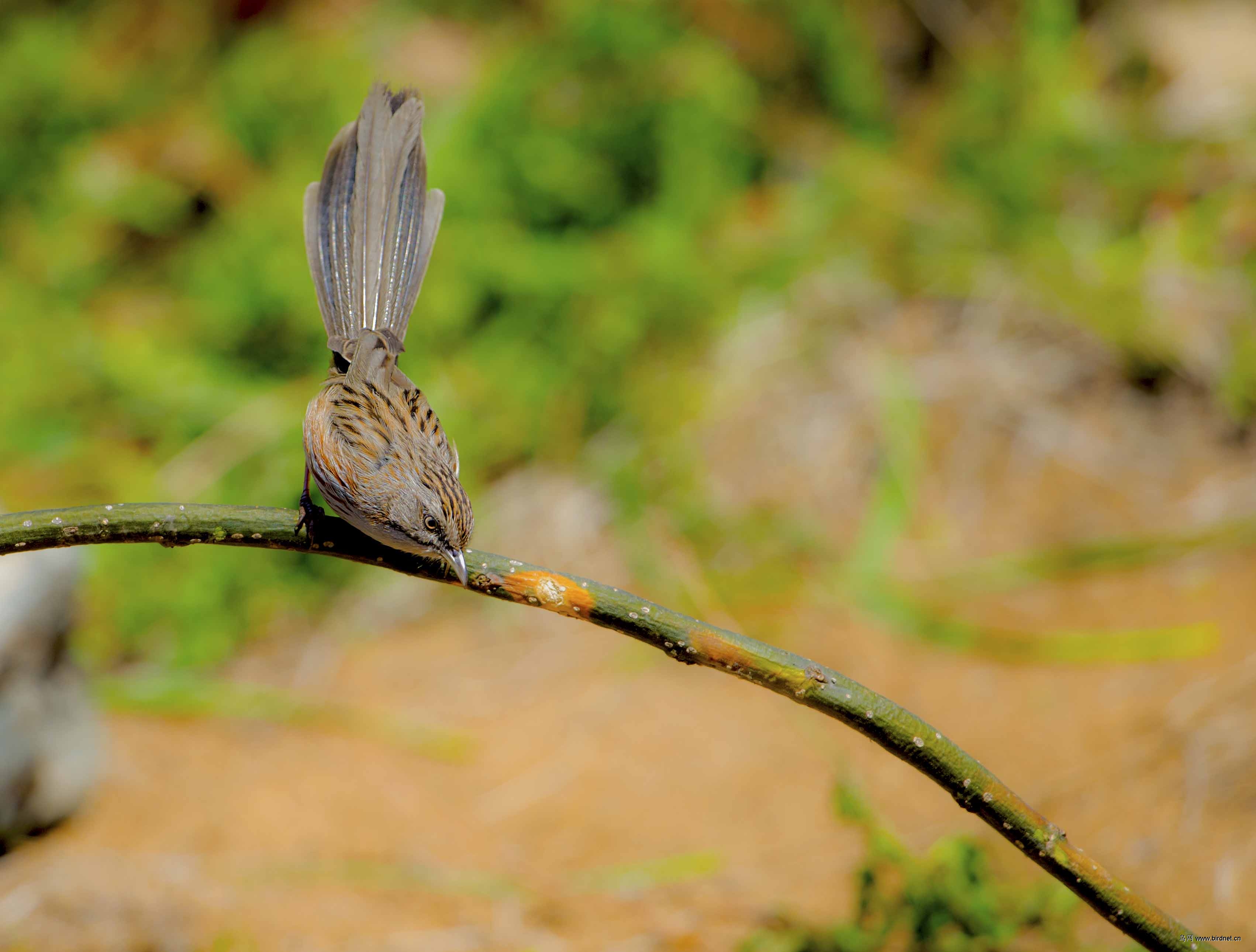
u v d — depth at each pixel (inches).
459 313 463.5
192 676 413.4
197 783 373.1
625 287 473.1
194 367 474.6
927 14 579.5
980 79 542.9
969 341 465.7
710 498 438.0
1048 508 431.2
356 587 440.5
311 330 474.0
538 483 450.0
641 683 402.9
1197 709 354.6
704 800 357.1
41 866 340.8
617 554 431.2
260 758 383.9
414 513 225.1
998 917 271.6
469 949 308.2
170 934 314.0
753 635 404.2
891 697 380.2
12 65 567.5
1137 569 410.6
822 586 416.5
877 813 346.9
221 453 450.6
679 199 504.4
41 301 504.4
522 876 333.7
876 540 420.5
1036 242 486.3
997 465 442.0
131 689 402.6
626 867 335.3
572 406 459.5
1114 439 442.3
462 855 342.0
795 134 537.6
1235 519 413.7
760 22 555.5
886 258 490.0
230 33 602.5
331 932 313.7
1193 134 514.9
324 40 582.2
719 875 330.3
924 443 446.9
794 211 507.5
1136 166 507.8
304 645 426.6
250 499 438.6
